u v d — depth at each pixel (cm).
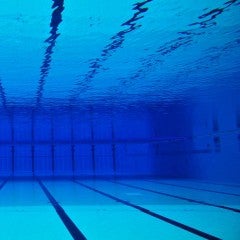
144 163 1756
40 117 1320
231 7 407
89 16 416
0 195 706
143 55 594
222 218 407
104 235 323
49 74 695
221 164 1107
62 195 698
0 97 901
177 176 1466
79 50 550
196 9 413
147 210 473
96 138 1812
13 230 347
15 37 479
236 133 1016
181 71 715
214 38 524
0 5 378
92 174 1838
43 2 373
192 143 1333
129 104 1070
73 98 949
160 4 390
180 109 1145
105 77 738
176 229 347
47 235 324
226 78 786
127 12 410
